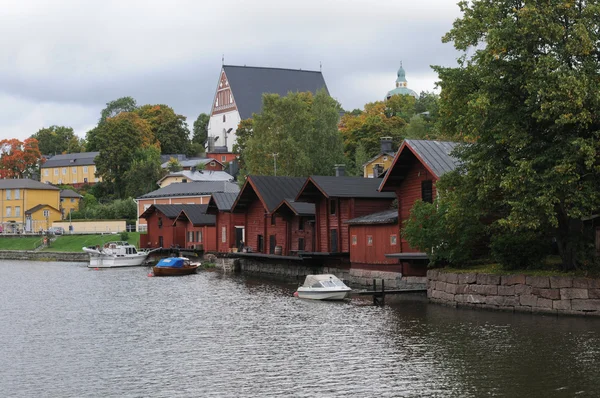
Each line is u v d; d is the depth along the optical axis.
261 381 26.11
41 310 47.03
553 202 33.22
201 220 93.50
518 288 37.69
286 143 104.50
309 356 29.86
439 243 43.44
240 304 47.19
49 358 31.11
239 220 84.69
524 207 33.56
